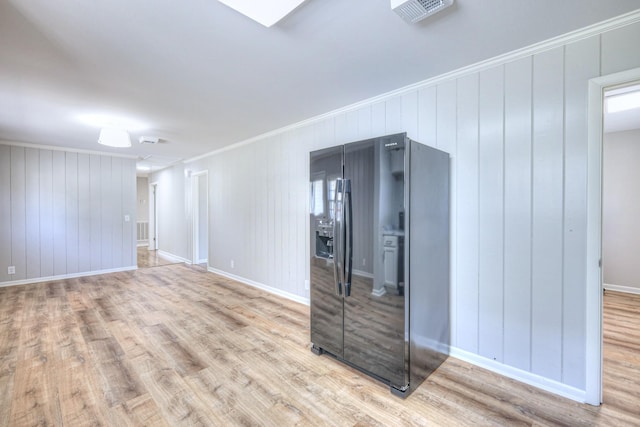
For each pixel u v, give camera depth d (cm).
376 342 211
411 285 201
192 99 298
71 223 532
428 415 180
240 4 153
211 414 181
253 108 327
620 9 168
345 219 225
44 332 295
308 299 381
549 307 204
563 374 199
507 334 221
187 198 676
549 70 201
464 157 240
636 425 171
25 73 238
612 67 180
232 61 222
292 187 399
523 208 213
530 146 210
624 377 215
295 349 263
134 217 607
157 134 440
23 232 488
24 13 164
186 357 248
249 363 239
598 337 187
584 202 191
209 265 594
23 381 213
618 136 428
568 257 197
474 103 234
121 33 185
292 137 396
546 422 174
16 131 412
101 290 450
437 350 233
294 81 259
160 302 392
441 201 237
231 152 520
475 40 198
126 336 287
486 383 212
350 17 172
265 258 450
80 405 188
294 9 163
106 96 287
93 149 543
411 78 254
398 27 182
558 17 175
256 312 355
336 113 335
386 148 203
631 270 419
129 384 210
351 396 198
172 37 190
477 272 235
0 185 469
